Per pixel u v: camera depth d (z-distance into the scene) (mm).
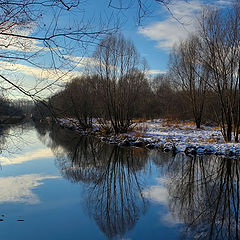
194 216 6250
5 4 2686
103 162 12977
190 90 21734
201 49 14711
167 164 11859
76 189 8594
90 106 23219
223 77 13398
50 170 11250
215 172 10320
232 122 15195
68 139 22266
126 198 7664
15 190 8258
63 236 5328
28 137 23375
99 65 18734
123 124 20469
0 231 5492
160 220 6062
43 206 6930
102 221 6000
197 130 20516
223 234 5297
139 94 21125
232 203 7051
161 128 22375
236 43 12586
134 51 19188
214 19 13086
